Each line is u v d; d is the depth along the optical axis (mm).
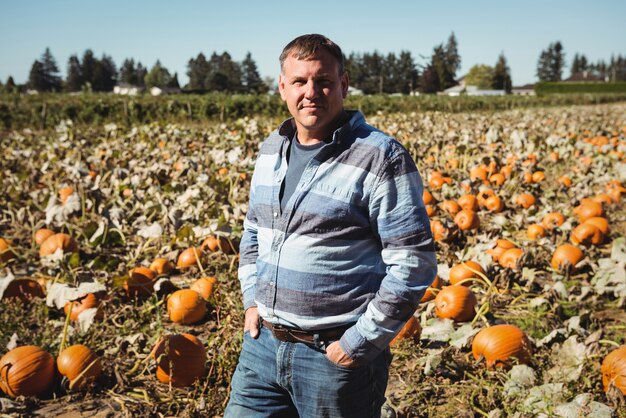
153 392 4102
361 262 2404
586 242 7512
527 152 13422
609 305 5613
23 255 6742
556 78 187625
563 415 3512
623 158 13398
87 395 4059
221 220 6660
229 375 4098
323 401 2467
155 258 6688
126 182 9648
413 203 2305
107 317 5047
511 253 6363
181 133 15875
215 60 144000
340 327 2414
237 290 5480
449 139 14766
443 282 6141
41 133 20766
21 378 3947
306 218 2365
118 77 167000
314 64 2357
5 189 9609
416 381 4105
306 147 2455
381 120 21766
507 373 4109
